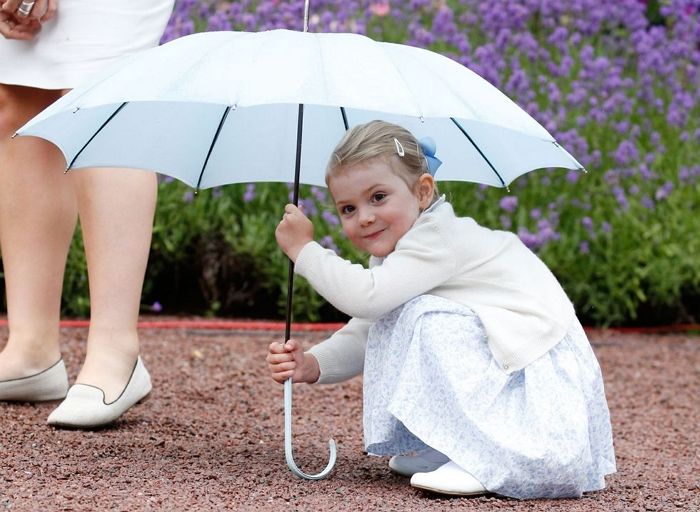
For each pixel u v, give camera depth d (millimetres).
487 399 3332
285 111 3795
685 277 7422
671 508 3389
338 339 3684
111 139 3570
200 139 3711
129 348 4145
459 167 3779
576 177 7145
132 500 3121
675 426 4910
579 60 7895
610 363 6344
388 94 3002
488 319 3379
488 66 7004
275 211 7172
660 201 7652
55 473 3406
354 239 3492
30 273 4332
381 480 3574
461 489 3268
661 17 9992
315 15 7461
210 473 3486
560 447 3301
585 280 7293
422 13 8047
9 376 4324
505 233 3639
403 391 3312
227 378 5340
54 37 4117
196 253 7180
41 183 4277
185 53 3176
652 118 7918
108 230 4105
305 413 4719
